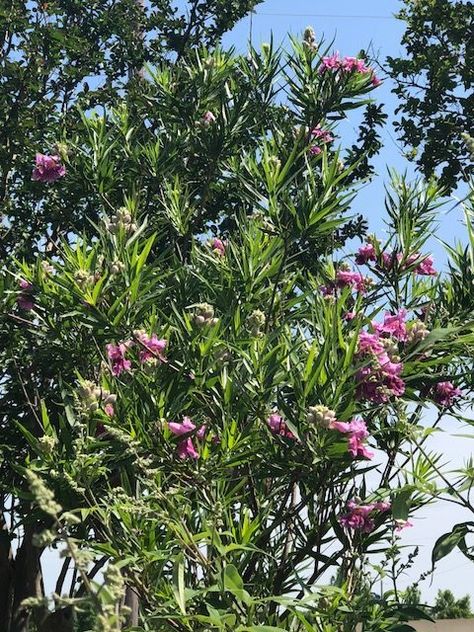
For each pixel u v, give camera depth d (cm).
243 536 367
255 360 408
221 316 471
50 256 952
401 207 519
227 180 643
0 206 952
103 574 175
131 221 467
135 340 429
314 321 439
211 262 535
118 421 391
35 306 534
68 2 1107
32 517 397
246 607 360
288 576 400
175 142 716
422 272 509
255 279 496
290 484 407
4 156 950
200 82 726
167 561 354
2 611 952
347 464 390
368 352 396
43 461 378
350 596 380
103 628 171
